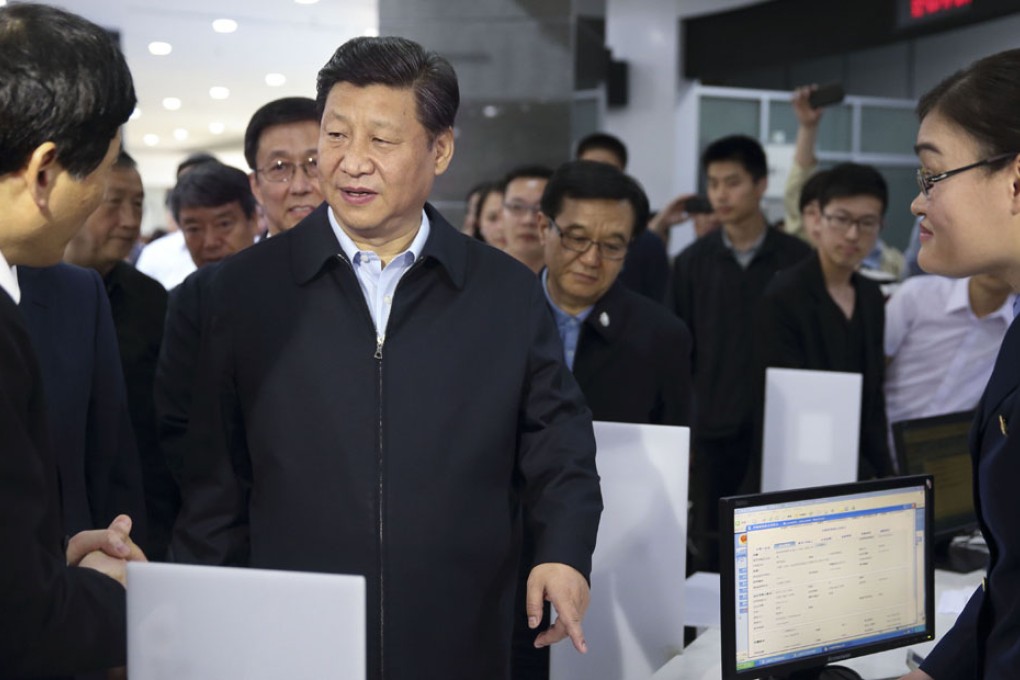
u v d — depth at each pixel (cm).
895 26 711
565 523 165
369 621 164
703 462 391
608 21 979
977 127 139
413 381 167
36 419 125
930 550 203
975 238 142
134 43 679
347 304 170
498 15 667
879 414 322
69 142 121
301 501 165
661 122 960
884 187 320
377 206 165
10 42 119
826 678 194
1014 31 882
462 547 166
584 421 179
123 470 219
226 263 179
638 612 215
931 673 168
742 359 390
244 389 170
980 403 151
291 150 251
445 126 170
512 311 175
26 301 199
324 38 673
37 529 118
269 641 129
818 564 191
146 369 270
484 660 171
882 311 324
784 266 393
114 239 265
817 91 478
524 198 340
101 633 126
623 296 263
